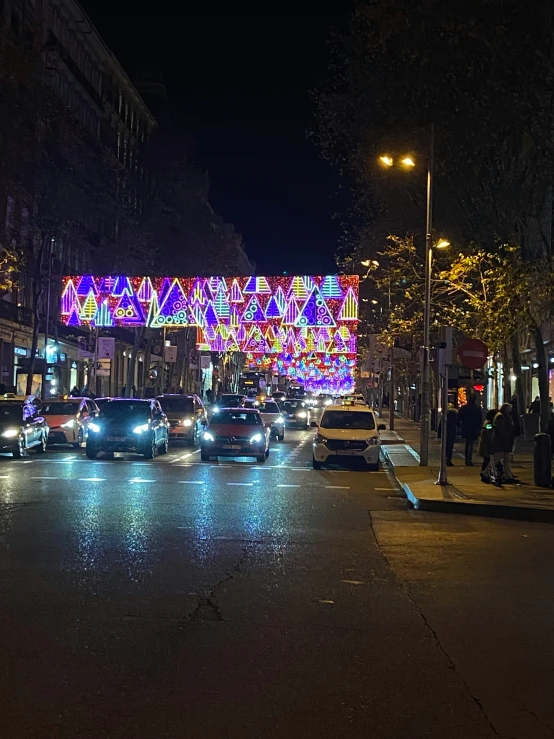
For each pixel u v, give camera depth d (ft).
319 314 134.82
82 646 21.95
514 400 111.34
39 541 37.22
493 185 74.84
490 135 69.46
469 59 64.49
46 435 93.81
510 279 75.92
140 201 191.62
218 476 69.62
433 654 22.00
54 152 124.47
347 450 77.87
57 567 31.81
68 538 38.11
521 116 66.59
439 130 72.43
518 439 116.57
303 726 16.94
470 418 81.41
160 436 90.38
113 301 140.05
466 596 28.89
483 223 79.56
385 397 295.48
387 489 63.77
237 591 28.60
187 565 32.83
